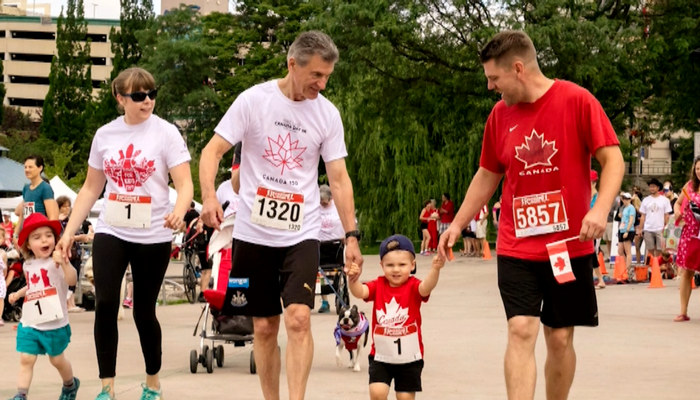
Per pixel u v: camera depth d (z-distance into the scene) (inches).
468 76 1598.2
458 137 1631.4
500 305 718.5
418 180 1625.2
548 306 280.7
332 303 794.8
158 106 2881.4
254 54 2854.3
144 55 3065.9
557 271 268.5
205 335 432.5
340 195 298.5
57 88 4183.1
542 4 1445.6
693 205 573.6
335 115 297.3
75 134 4104.3
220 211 288.8
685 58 1549.0
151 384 329.7
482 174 297.4
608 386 374.3
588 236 263.9
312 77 284.7
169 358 475.8
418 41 1614.2
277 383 301.6
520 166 276.7
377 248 1721.2
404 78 1668.3
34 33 6579.7
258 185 291.7
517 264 277.7
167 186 324.5
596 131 268.8
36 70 6565.0
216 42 2854.3
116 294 313.0
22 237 338.6
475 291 847.1
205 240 815.7
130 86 315.3
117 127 321.4
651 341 503.5
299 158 292.8
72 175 3395.7
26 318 340.5
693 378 392.5
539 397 357.1
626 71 1494.8
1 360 468.1
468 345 500.7
